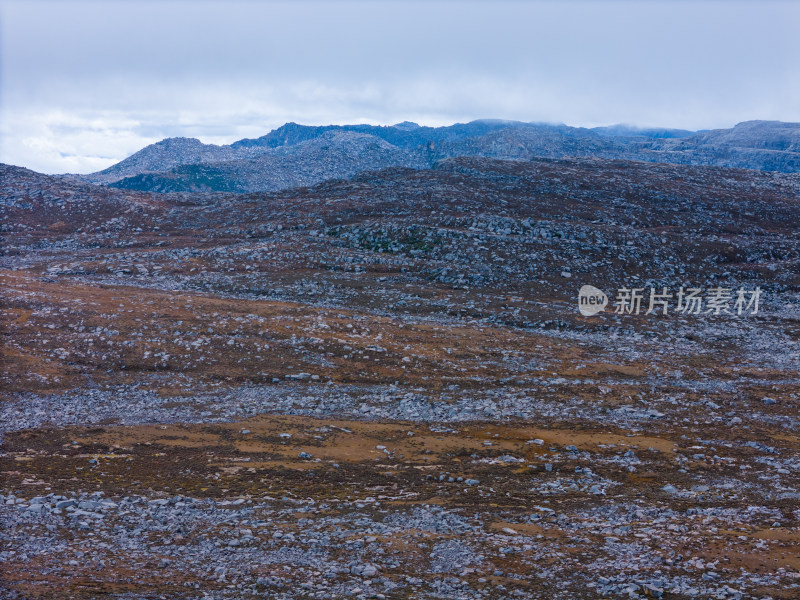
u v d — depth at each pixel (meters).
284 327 120.06
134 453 69.25
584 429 82.12
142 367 100.38
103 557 43.53
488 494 60.72
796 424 84.94
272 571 42.69
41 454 67.38
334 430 79.12
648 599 39.00
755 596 38.81
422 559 45.31
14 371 93.56
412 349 114.81
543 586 41.03
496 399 93.88
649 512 55.91
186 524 50.97
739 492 61.94
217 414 83.81
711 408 91.56
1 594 36.22
